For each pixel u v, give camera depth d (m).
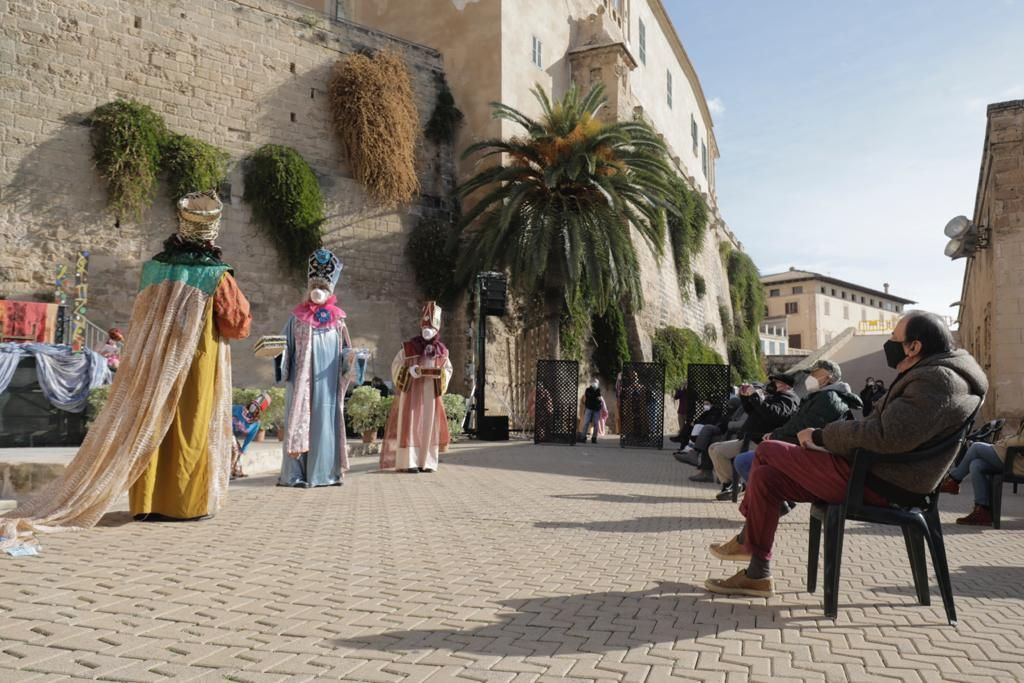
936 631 3.46
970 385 3.57
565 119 22.56
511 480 9.97
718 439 10.53
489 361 24.89
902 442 3.47
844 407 6.45
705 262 44.97
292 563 4.60
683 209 38.50
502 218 21.03
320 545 5.20
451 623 3.42
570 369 18.84
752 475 4.02
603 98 24.19
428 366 10.77
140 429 5.68
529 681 2.71
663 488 9.55
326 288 9.05
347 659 2.91
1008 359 15.11
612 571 4.61
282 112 21.98
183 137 19.55
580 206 21.88
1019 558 5.50
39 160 17.73
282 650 3.00
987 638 3.36
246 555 4.78
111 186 18.41
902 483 3.59
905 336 3.71
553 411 18.72
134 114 18.72
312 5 28.91
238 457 9.75
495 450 15.52
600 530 6.14
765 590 4.02
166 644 3.03
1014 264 15.27
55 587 3.84
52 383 10.07
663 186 23.28
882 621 3.62
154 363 5.78
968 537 6.52
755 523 4.00
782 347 76.12
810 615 3.71
